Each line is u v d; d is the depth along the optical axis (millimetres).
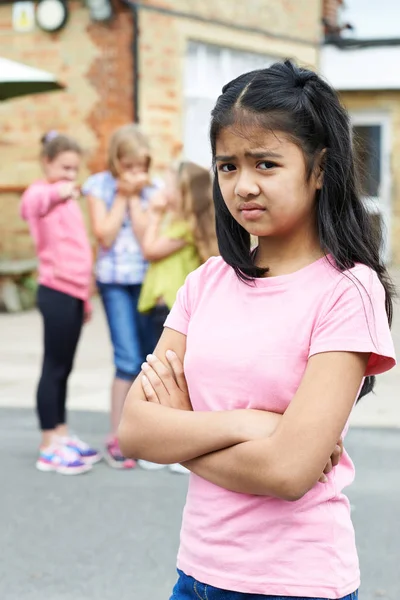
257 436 2010
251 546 2057
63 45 14438
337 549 2070
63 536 4766
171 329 2293
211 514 2102
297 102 2021
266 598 2039
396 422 7164
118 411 5953
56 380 5938
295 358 2047
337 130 2072
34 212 5832
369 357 2066
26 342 10766
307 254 2129
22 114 14719
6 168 14875
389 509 5176
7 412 7438
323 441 1967
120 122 14305
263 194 2033
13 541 4699
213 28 15273
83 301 5922
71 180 5934
